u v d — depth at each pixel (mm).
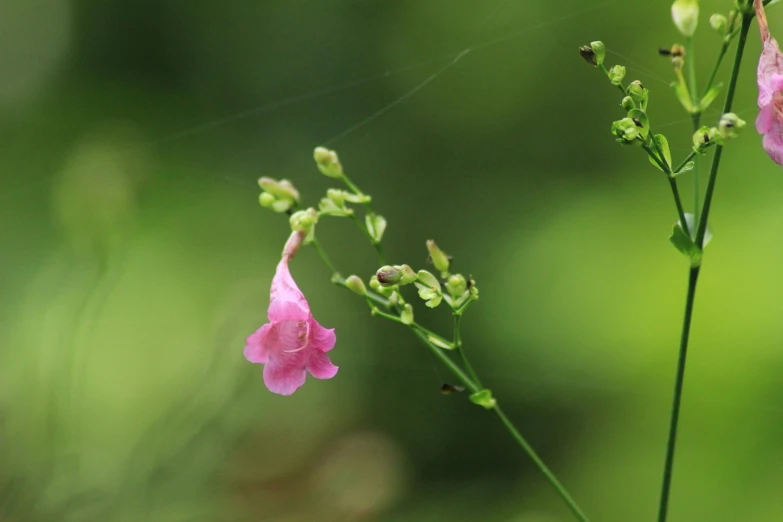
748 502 1119
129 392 1165
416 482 1367
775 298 1178
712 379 1198
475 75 1519
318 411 1377
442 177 1545
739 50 799
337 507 1279
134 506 970
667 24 1334
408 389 1428
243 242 1536
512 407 1363
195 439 1041
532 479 1316
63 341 1052
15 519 956
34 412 985
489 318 1392
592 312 1298
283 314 818
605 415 1287
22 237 1486
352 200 841
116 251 1155
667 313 1240
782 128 796
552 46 1457
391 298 834
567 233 1387
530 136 1498
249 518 1177
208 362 1123
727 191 1282
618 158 1428
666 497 816
